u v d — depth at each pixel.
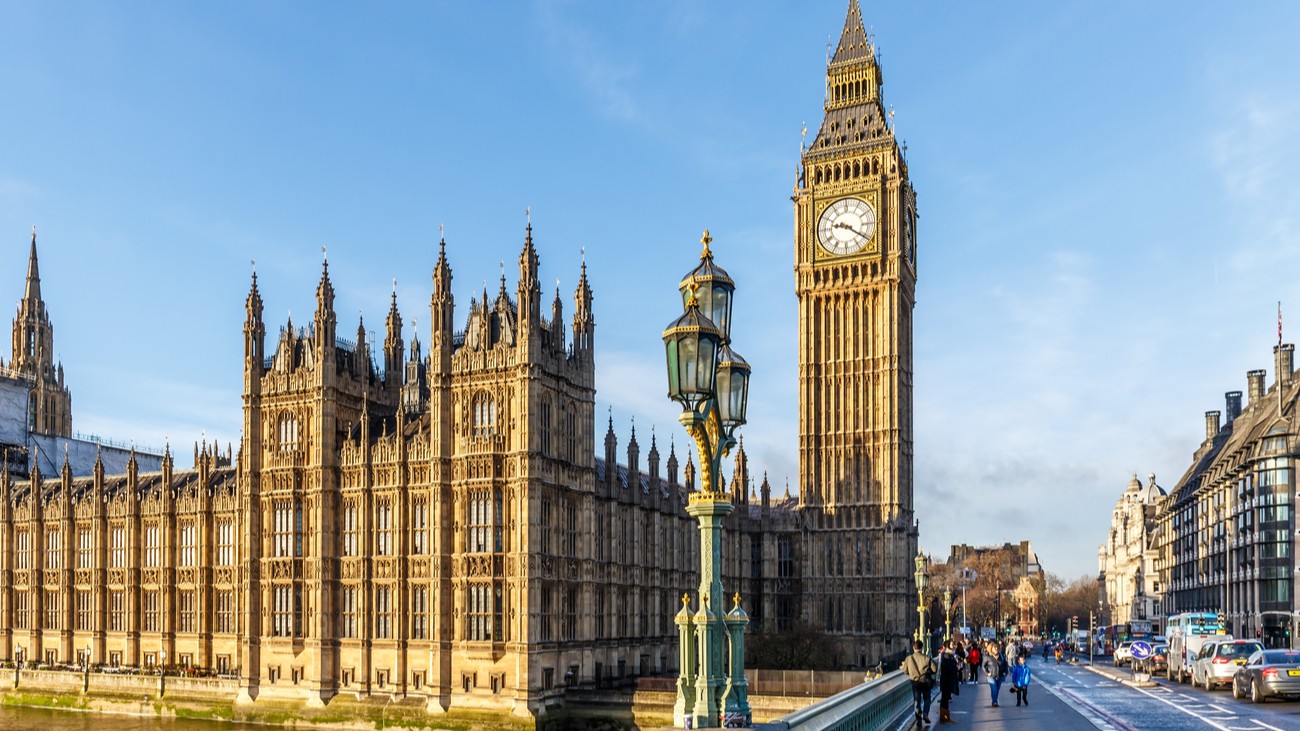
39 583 135.62
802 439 151.62
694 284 25.02
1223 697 65.12
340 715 103.38
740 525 148.00
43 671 126.00
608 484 110.62
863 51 157.00
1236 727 46.56
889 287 149.00
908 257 157.12
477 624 98.44
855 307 151.25
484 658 97.19
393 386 119.25
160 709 116.75
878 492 146.75
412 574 103.31
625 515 114.62
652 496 120.31
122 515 129.00
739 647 23.31
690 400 23.02
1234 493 169.62
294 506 109.31
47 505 136.62
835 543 147.88
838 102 157.12
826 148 154.38
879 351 148.88
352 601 106.44
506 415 99.19
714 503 23.48
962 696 69.88
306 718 104.94
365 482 106.50
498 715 95.69
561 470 101.88
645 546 119.25
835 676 102.25
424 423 107.94
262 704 108.38
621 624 111.94
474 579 98.69
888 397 147.75
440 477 100.69
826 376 151.38
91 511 131.88
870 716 38.19
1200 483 193.88
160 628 123.88
